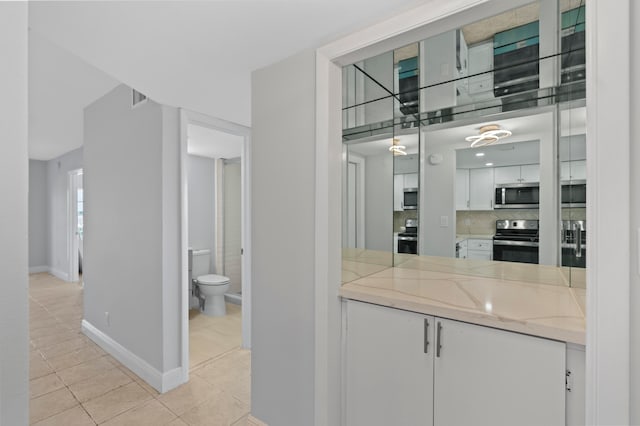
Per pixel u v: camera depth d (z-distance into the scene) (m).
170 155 2.34
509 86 1.67
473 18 1.19
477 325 1.19
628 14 0.87
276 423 1.73
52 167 6.31
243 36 1.47
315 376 1.54
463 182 1.90
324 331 1.52
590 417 0.93
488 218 1.83
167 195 2.32
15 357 0.34
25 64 0.35
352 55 1.47
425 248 2.04
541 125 1.65
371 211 2.04
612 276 0.89
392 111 2.04
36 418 1.97
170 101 2.26
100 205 3.03
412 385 1.35
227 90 2.07
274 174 1.74
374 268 2.05
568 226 1.53
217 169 4.54
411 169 2.07
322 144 1.52
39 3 1.21
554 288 1.56
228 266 4.65
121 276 2.72
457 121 1.90
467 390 1.21
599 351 0.91
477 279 1.79
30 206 6.39
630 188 0.87
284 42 1.53
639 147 0.86
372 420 1.47
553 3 1.48
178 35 1.46
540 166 1.67
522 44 1.61
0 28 0.33
